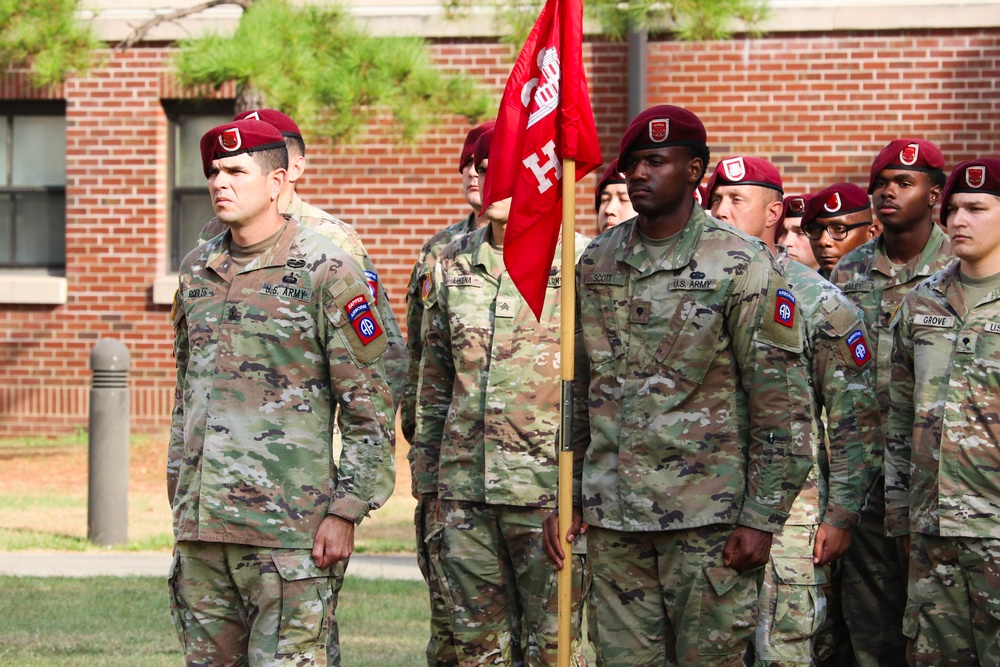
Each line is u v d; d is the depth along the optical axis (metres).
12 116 33.31
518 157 10.66
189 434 10.16
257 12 24.94
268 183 10.18
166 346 32.19
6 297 32.47
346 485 10.13
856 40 29.19
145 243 32.25
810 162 29.41
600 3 24.31
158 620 16.62
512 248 10.45
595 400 9.98
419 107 25.69
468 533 12.23
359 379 10.15
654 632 9.90
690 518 9.55
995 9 28.75
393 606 17.56
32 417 32.62
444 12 30.20
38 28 25.69
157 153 32.12
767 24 29.19
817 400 11.79
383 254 31.16
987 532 10.86
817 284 11.78
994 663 10.97
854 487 11.49
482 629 12.27
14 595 17.88
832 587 13.46
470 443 12.30
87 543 21.64
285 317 10.07
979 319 11.08
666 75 29.73
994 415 10.94
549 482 12.09
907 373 11.57
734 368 9.65
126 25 31.91
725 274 9.52
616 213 13.47
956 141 29.02
